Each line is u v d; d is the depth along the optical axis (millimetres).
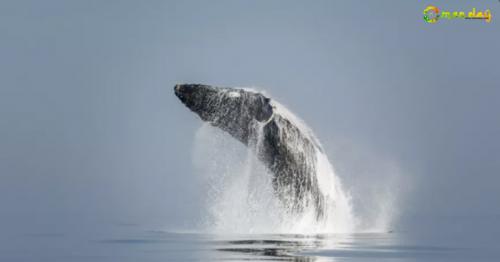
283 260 75938
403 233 114188
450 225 137875
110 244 95750
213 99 107562
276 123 105625
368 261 77688
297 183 107500
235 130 107875
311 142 109188
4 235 111000
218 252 83250
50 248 92125
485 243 100625
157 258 79812
